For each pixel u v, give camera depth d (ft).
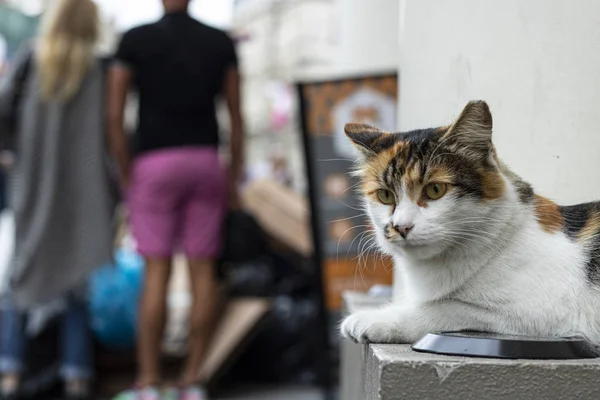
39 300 19.25
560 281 8.54
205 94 18.61
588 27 9.76
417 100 11.32
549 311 8.49
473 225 8.59
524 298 8.52
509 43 10.16
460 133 8.61
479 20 10.41
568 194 9.84
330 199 16.83
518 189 9.04
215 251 18.93
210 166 18.61
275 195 25.25
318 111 17.03
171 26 18.57
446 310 8.77
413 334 8.79
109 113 18.88
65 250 19.40
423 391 7.46
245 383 22.91
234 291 23.43
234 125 19.72
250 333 21.52
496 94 10.23
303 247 24.07
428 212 8.68
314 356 22.67
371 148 9.46
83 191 19.44
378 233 9.43
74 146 19.42
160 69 18.39
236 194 20.04
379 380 7.50
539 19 9.96
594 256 8.68
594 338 8.47
